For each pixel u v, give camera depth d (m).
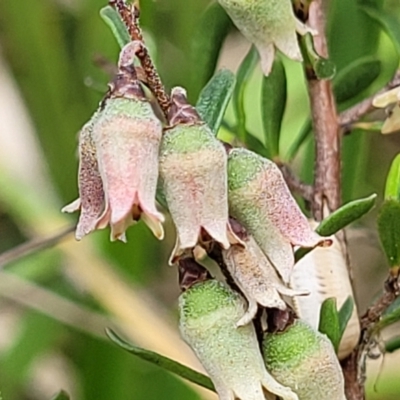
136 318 0.12
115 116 0.08
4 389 0.13
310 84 0.10
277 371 0.08
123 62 0.08
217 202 0.08
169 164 0.08
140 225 0.13
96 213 0.08
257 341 0.08
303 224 0.08
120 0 0.08
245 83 0.10
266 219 0.08
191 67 0.11
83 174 0.08
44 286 0.13
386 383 0.11
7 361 0.13
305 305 0.09
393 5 0.11
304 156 0.11
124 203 0.08
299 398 0.08
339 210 0.09
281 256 0.08
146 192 0.08
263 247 0.08
